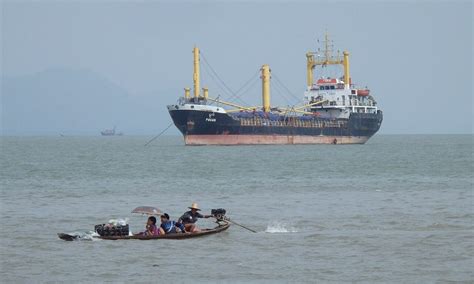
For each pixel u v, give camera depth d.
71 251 118.69
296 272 103.94
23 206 185.62
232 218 159.88
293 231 139.88
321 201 195.12
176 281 99.56
